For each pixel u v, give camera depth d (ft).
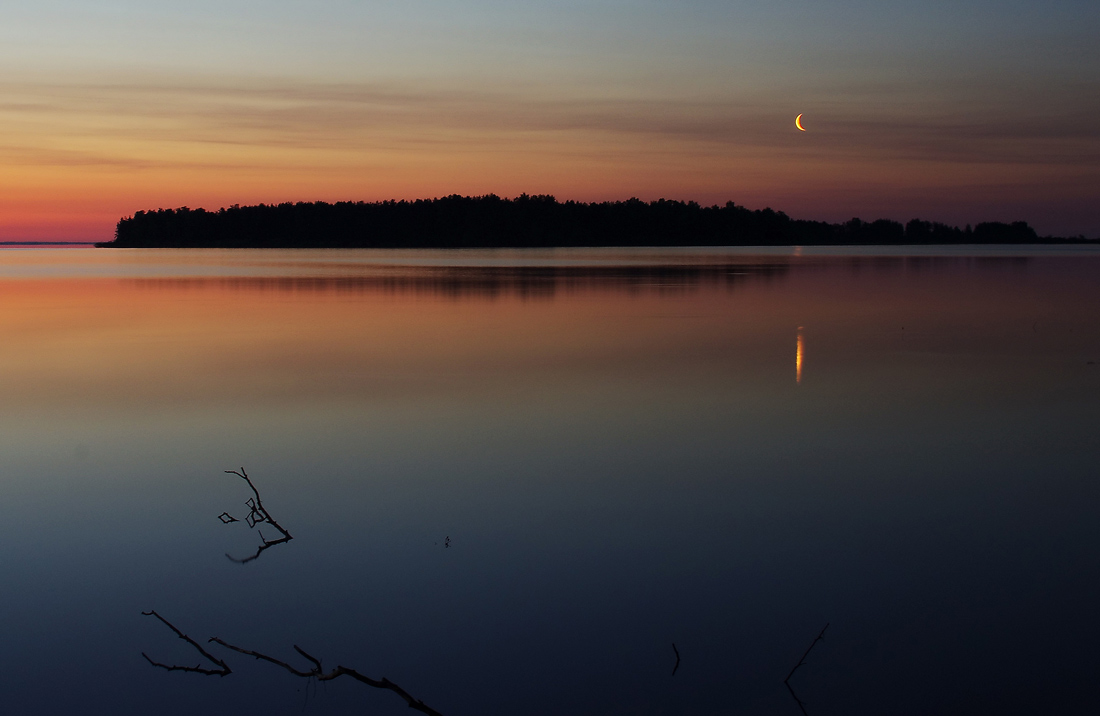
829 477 31.50
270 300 114.32
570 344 68.13
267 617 21.03
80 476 31.96
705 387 48.91
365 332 77.20
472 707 17.40
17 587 22.66
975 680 18.24
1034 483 30.55
